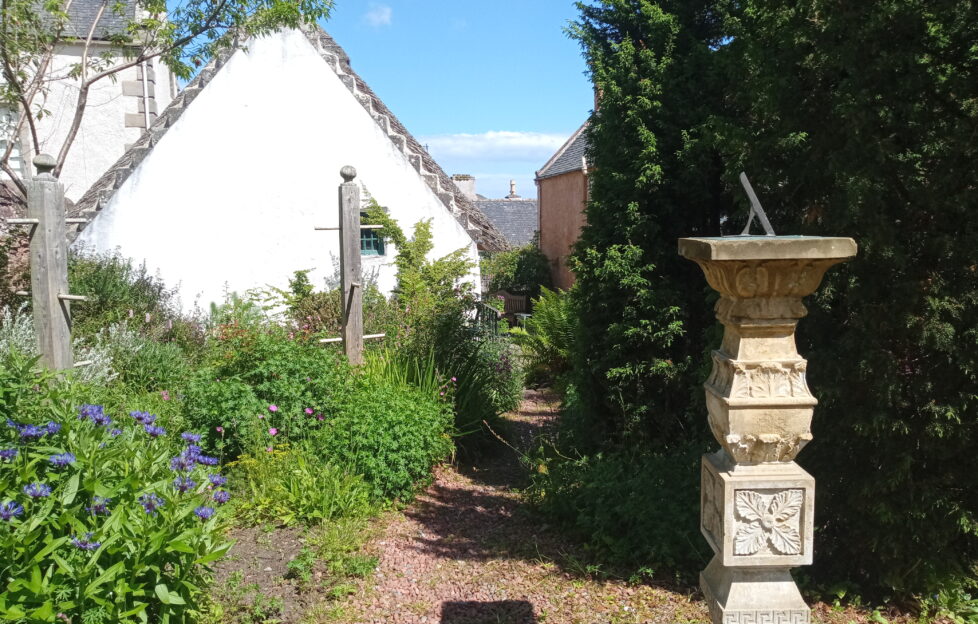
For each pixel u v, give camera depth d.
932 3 3.77
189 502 3.45
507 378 8.77
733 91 5.56
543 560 4.93
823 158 4.23
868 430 3.94
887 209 3.99
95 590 2.77
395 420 5.92
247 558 4.57
